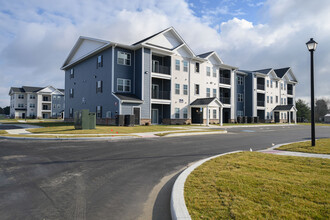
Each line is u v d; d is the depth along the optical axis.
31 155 8.96
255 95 43.19
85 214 3.92
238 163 6.93
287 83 54.28
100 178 6.04
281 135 18.36
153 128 21.66
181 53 30.39
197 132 19.20
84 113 19.16
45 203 4.35
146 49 26.56
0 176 6.07
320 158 7.68
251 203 3.90
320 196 4.15
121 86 26.31
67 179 5.89
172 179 6.11
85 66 32.25
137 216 3.92
